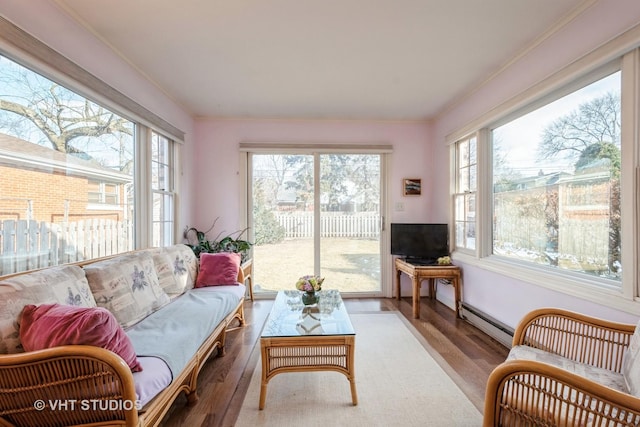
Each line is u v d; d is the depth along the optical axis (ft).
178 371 4.68
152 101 9.10
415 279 10.43
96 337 3.63
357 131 12.94
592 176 6.08
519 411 3.56
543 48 6.86
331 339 5.55
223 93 10.07
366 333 8.95
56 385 3.52
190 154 12.11
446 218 11.85
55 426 3.65
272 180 13.07
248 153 12.92
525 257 8.04
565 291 6.30
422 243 11.85
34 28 5.15
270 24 6.35
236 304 8.34
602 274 5.87
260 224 13.06
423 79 9.05
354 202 13.24
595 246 6.01
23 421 3.61
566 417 3.28
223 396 5.89
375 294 13.14
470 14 6.03
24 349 3.84
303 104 11.11
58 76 5.64
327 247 13.20
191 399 5.60
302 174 13.12
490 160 9.51
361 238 13.28
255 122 12.71
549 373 3.33
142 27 6.42
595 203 6.02
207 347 6.19
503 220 8.96
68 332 3.60
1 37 4.54
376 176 13.25
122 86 7.63
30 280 4.43
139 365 4.14
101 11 5.88
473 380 6.41
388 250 13.10
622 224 5.23
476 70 8.47
